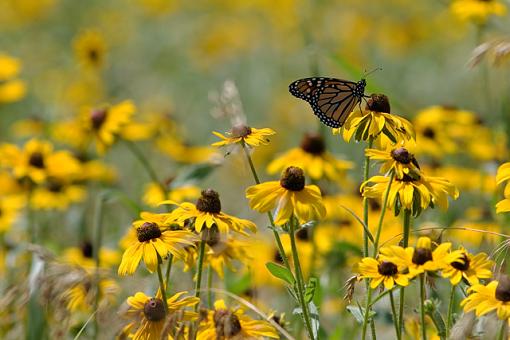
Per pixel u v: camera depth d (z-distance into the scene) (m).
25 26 23.08
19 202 11.10
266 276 9.54
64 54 20.84
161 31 22.98
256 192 6.16
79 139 12.45
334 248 9.36
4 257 10.18
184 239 6.19
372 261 5.90
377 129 6.46
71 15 23.56
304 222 5.97
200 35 22.75
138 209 9.06
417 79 20.56
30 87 19.33
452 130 11.96
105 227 12.76
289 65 21.58
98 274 6.84
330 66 21.17
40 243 10.57
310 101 6.78
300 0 22.75
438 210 10.12
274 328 6.23
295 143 19.23
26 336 7.31
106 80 20.33
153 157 15.28
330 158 10.41
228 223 6.36
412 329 6.86
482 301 5.38
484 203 10.92
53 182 11.70
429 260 5.73
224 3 24.53
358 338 8.45
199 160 13.87
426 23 22.61
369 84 9.57
